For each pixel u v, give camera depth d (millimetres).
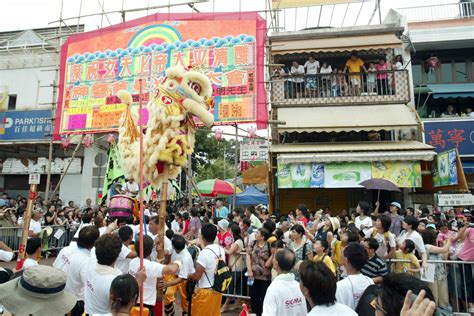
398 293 1868
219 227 8203
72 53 14594
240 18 13023
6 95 18203
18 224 11430
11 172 18391
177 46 13289
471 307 6156
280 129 12758
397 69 13445
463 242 6926
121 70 13773
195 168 33406
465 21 15031
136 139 5785
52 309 2584
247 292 7672
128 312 2705
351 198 14367
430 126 13828
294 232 5953
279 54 14305
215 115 12523
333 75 14039
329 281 2736
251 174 16078
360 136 14352
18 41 19219
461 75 15727
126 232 5137
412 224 6453
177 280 5129
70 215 13172
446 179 11188
